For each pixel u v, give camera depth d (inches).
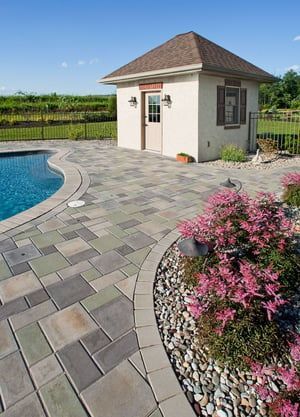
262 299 97.7
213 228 133.3
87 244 169.5
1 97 1108.5
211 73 371.2
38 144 577.6
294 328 104.0
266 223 133.5
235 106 446.0
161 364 91.7
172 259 153.9
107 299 122.4
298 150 431.5
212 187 280.1
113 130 741.9
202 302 99.8
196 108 379.2
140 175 326.6
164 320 110.7
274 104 1433.3
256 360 89.1
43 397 82.0
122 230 187.9
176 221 201.9
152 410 78.3
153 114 451.8
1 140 634.8
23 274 139.9
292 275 123.1
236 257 125.7
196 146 390.0
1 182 354.0
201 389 83.7
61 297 123.6
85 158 426.3
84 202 239.3
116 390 83.8
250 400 80.4
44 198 296.7
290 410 66.6
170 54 427.2
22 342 100.4
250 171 345.4
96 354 95.7
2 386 85.1
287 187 226.4
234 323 92.1
